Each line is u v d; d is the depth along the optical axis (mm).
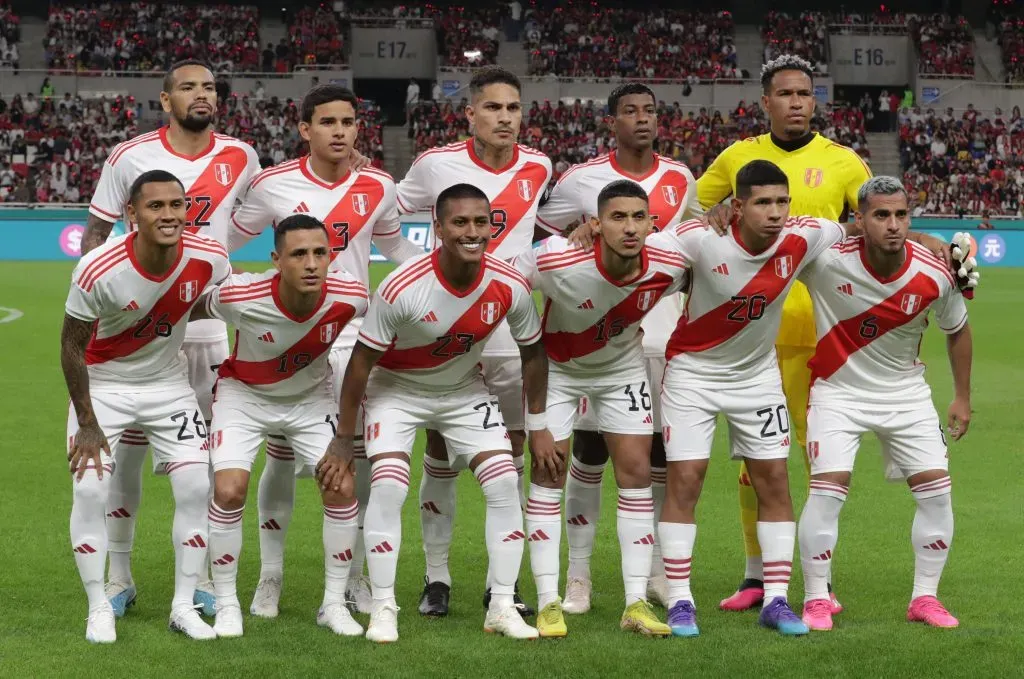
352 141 5402
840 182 5449
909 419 4883
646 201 4551
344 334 5445
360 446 5242
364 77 36688
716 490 7504
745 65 37812
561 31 37312
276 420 4891
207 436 4883
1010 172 32906
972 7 38750
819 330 4941
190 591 4781
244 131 32469
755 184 4566
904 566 5828
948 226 28016
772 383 4941
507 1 38344
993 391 11250
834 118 34312
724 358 4879
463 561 5992
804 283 5012
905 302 4754
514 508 4777
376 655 4422
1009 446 8758
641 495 4863
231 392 4891
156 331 4703
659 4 39031
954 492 7359
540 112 33438
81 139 31328
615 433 4898
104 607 4668
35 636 4652
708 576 5727
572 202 5688
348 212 5457
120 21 35469
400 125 37469
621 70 35969
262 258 25750
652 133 5496
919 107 35062
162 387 4820
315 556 6020
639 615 4738
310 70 34719
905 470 4945
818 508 4832
